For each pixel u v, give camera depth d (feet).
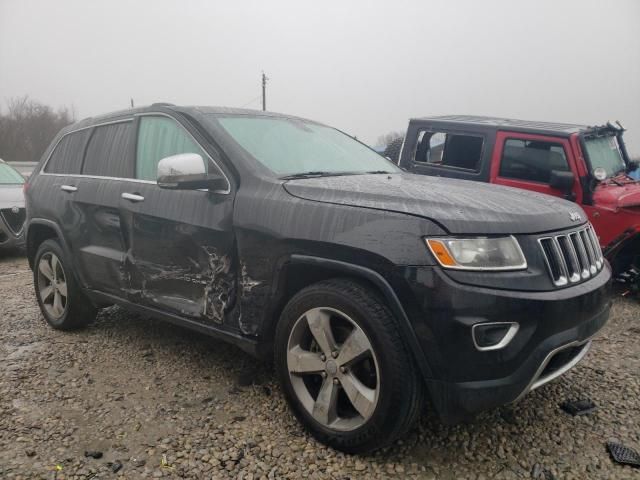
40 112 159.84
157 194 10.98
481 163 20.54
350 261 8.17
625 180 20.36
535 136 19.47
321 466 8.25
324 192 8.88
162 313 11.19
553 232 8.30
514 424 9.48
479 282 7.40
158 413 9.87
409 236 7.72
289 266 8.93
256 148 10.59
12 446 8.71
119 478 7.96
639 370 11.91
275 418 9.67
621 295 18.58
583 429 9.32
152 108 11.98
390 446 8.77
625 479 7.96
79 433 9.17
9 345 13.32
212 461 8.38
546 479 7.98
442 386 7.57
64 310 13.94
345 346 8.28
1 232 25.93
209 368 11.85
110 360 12.32
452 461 8.40
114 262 12.03
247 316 9.54
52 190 14.03
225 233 9.68
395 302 7.70
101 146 13.15
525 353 7.53
